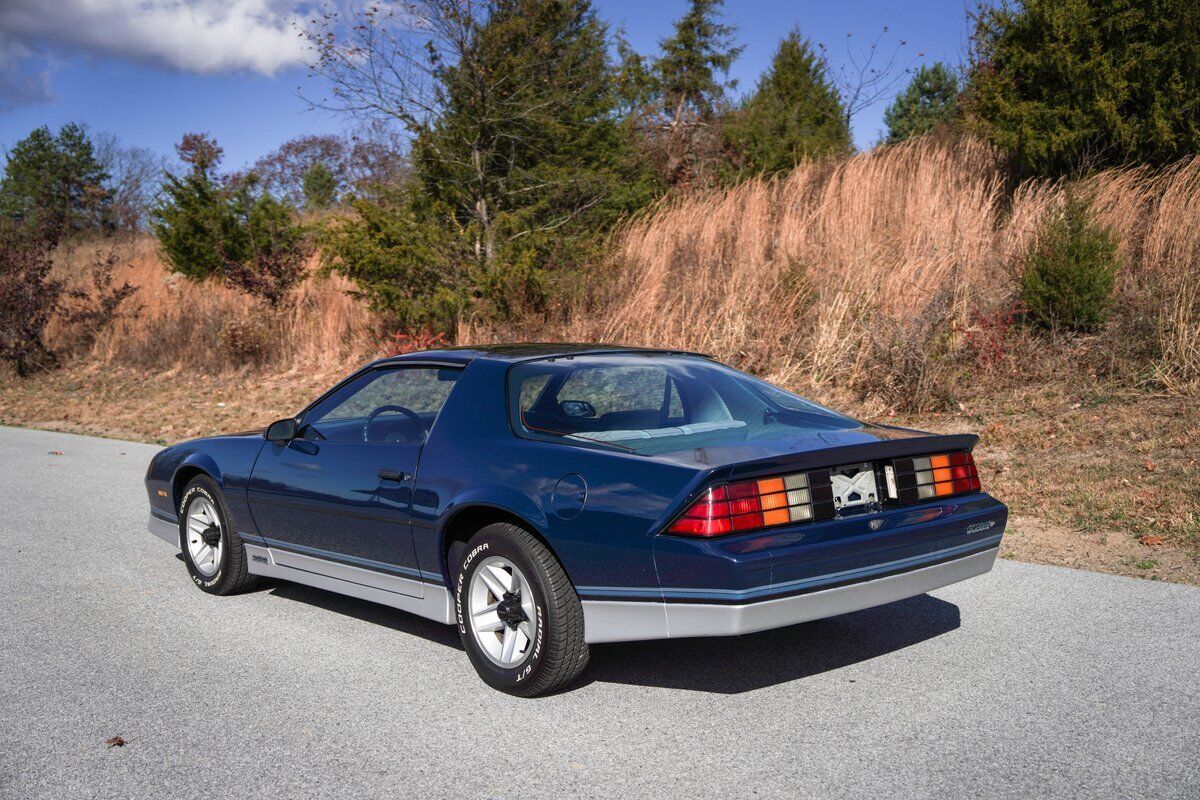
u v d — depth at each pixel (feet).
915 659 13.84
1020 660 13.66
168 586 18.81
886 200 51.37
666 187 64.95
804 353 39.17
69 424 48.65
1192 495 21.66
